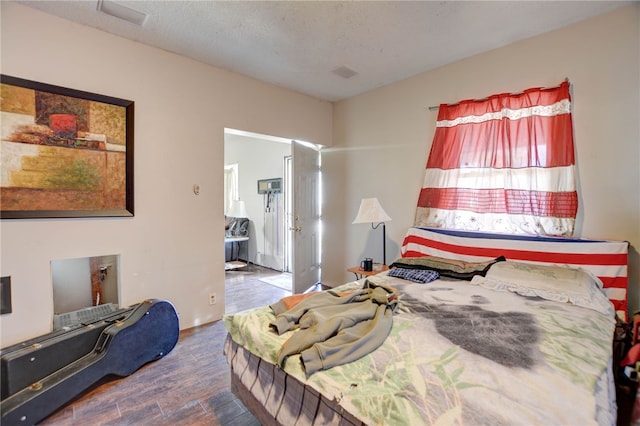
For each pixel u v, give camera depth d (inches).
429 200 119.2
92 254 91.4
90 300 98.4
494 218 103.9
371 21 89.0
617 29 83.3
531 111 96.5
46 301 83.6
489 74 107.1
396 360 47.0
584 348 49.7
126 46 97.1
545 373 42.4
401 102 132.6
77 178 88.2
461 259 105.4
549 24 90.7
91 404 69.9
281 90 139.7
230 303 141.5
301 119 148.6
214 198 118.4
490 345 50.7
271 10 83.6
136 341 83.3
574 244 86.4
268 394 55.5
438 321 61.2
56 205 85.0
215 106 118.0
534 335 54.1
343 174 158.2
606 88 85.2
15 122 79.0
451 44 102.6
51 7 81.3
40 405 62.6
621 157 83.4
